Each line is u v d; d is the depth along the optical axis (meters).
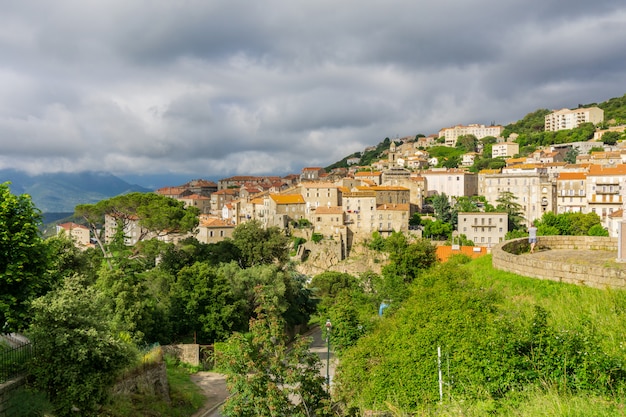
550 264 20.80
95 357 23.17
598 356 13.31
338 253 120.56
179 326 52.53
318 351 55.88
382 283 42.19
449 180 159.75
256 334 17.59
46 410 20.56
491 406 13.70
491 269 24.92
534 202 128.38
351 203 126.56
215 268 62.72
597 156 156.38
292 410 16.33
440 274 24.91
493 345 15.16
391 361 18.52
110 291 42.81
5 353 21.91
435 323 18.27
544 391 13.51
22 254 22.33
